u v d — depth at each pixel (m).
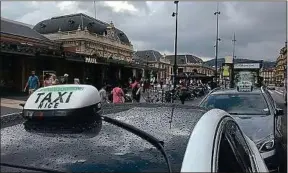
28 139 1.98
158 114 2.50
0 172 1.71
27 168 1.75
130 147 1.91
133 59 100.38
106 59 53.16
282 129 7.71
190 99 31.84
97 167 1.75
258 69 33.94
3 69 36.75
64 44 77.56
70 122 2.13
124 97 16.95
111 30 88.69
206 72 121.81
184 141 1.98
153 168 1.73
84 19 81.75
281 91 33.53
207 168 1.59
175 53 33.78
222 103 7.97
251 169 2.68
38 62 40.94
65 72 46.44
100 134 2.02
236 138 2.72
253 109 7.64
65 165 1.77
